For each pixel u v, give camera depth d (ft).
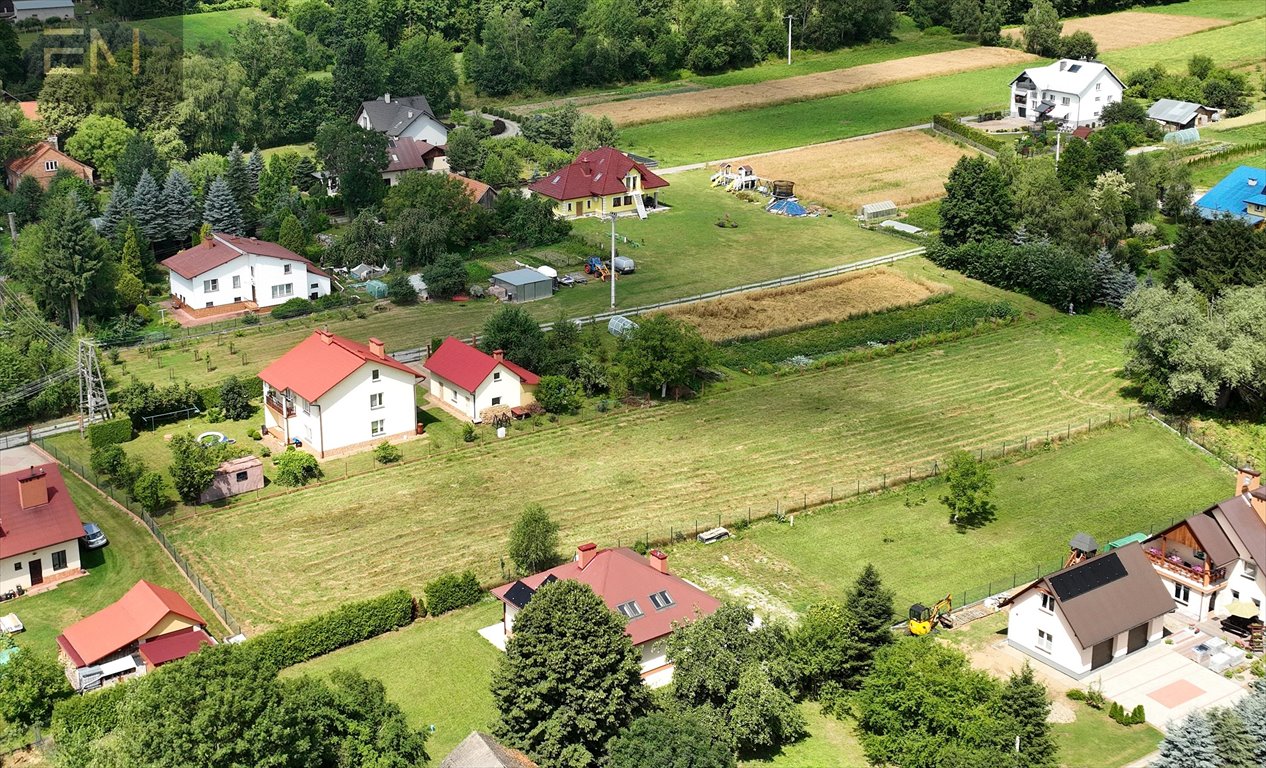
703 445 370.53
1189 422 387.75
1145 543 298.76
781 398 403.13
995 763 223.30
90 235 456.04
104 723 236.43
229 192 529.04
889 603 261.24
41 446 372.99
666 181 621.72
